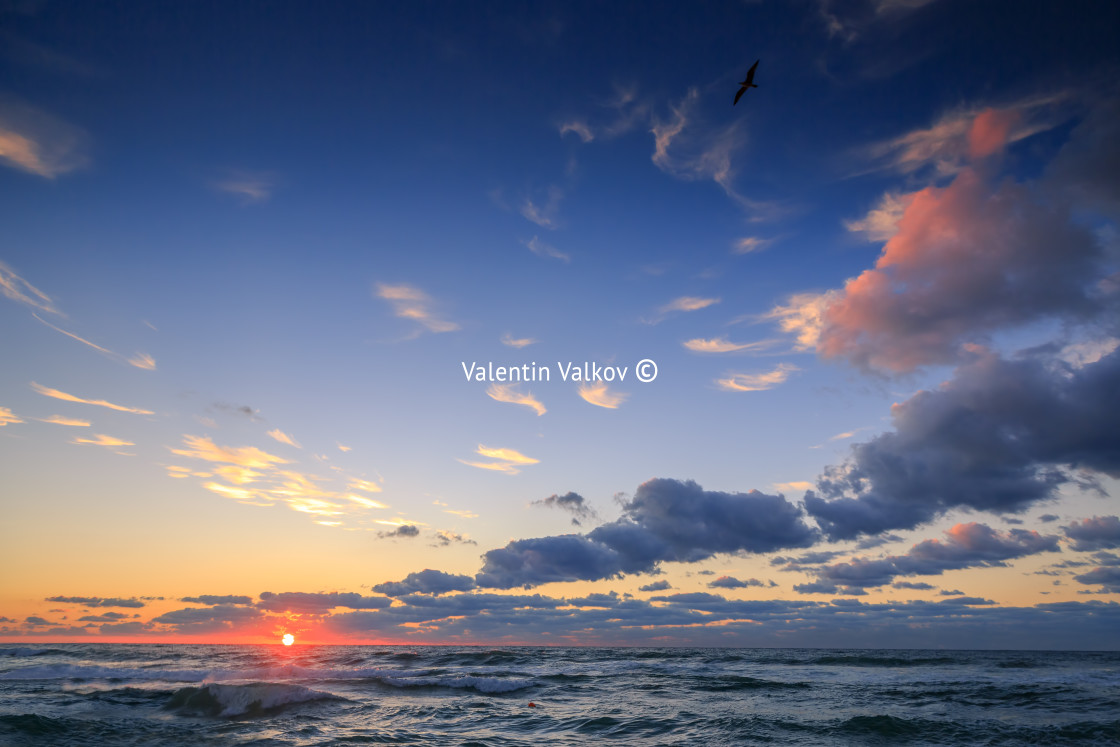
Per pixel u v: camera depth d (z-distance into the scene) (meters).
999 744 15.83
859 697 25.61
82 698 21.61
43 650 62.16
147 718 18.00
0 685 26.05
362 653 62.53
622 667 45.03
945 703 23.69
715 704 23.27
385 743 15.16
